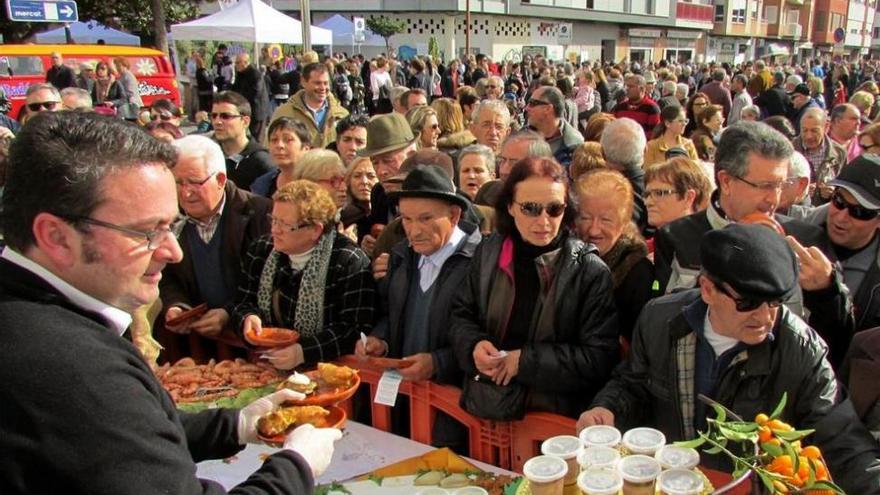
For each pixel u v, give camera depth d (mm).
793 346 1906
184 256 3287
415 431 2725
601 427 1771
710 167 4160
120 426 1173
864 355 1932
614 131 4199
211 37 15211
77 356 1173
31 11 11664
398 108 7746
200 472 2396
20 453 1115
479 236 2891
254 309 3018
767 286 1772
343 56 23891
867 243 2645
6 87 12781
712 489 1535
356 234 4172
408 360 2596
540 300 2432
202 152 3170
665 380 2109
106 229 1253
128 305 1364
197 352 3303
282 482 1439
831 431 1820
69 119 1271
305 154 4008
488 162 4297
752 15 53656
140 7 23312
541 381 2342
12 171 1252
